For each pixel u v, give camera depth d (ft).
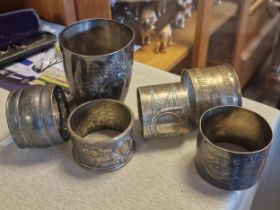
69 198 1.46
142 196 1.46
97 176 1.54
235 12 3.63
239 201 1.47
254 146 1.59
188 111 1.59
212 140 1.64
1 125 1.79
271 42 5.05
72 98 1.85
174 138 1.71
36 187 1.51
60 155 1.64
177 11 3.39
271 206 2.40
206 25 3.30
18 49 2.27
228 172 1.37
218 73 1.63
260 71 4.96
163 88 1.61
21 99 1.51
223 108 1.53
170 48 3.30
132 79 2.11
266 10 4.45
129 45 1.59
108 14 2.74
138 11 3.12
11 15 2.33
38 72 2.15
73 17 2.66
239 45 3.93
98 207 1.43
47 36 2.42
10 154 1.65
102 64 1.55
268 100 4.52
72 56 1.55
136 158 1.62
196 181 1.51
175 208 1.42
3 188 1.51
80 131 1.64
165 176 1.54
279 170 2.20
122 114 1.63
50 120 1.50
